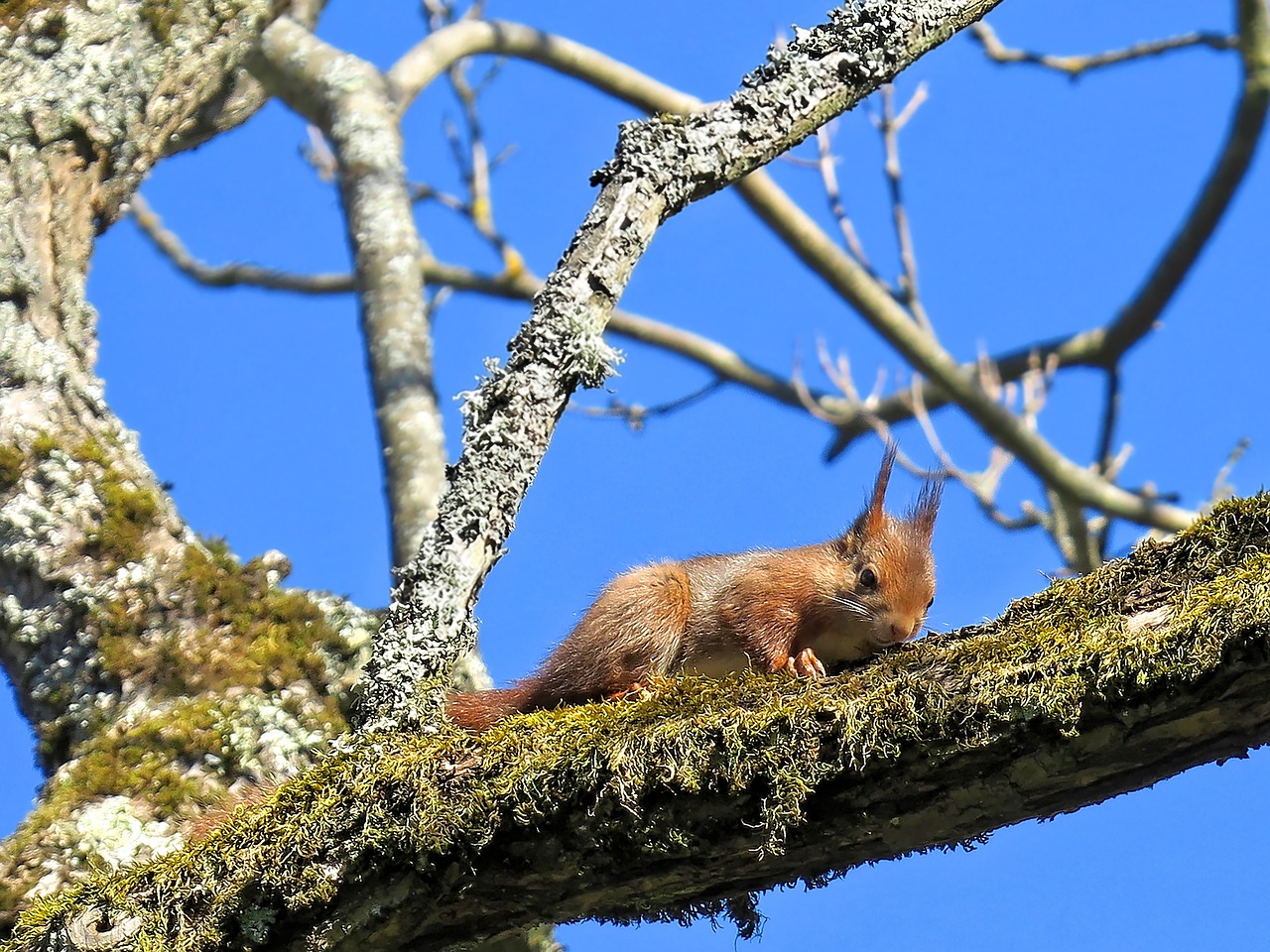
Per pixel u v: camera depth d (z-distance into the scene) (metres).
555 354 6.06
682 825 5.02
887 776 4.95
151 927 5.15
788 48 6.53
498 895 5.18
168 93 9.49
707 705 5.20
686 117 6.39
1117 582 5.49
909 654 5.27
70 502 7.98
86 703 7.54
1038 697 4.78
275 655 7.70
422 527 10.27
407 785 5.15
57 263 8.81
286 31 12.71
